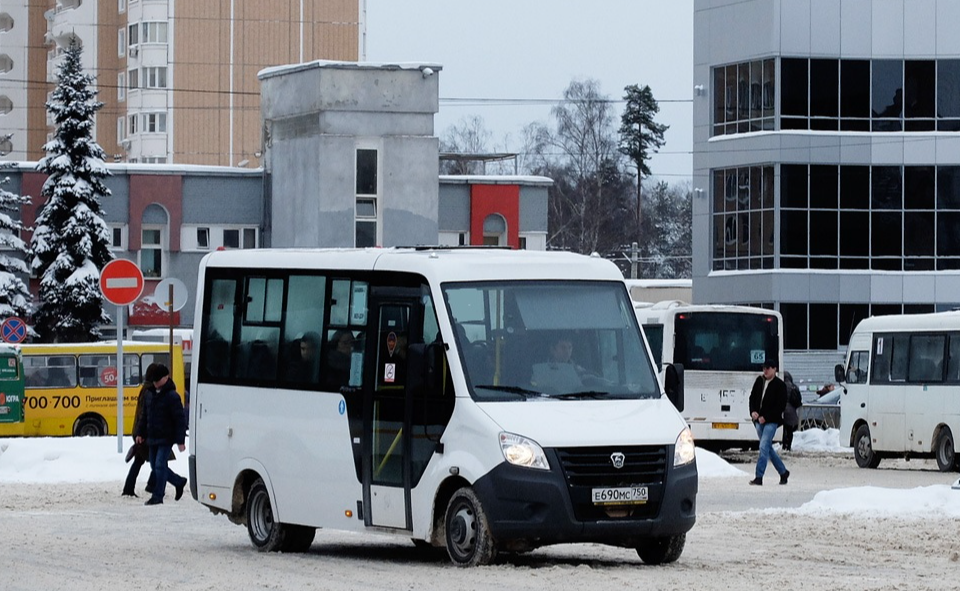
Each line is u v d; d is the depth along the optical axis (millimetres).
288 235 69188
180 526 25109
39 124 140625
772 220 74500
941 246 74688
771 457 34750
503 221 75812
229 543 21969
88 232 72125
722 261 77062
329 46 127938
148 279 72812
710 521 24516
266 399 20672
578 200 134125
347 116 66875
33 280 75062
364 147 67062
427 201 67625
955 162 74375
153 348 58344
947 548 20547
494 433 17188
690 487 17641
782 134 74250
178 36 125562
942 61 74812
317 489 19719
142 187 72562
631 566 18016
